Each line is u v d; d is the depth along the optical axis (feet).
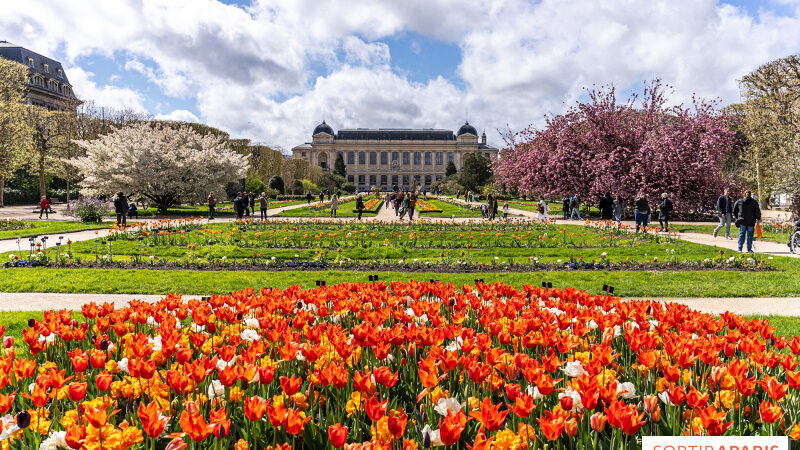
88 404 11.52
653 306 21.08
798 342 15.33
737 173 175.52
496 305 20.95
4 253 58.85
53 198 219.82
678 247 66.64
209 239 72.64
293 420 10.10
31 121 173.06
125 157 141.28
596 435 11.27
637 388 14.48
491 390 13.78
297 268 51.60
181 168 143.95
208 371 13.38
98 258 54.75
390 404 13.71
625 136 131.95
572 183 134.41
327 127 583.17
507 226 91.61
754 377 12.98
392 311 20.21
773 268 50.24
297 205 198.80
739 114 172.55
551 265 51.96
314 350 14.34
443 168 577.02
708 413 10.37
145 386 13.71
